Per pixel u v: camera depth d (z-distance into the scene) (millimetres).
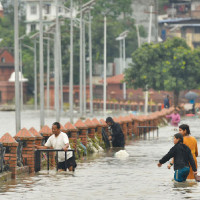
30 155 49750
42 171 50406
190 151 42906
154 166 54000
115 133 75625
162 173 48844
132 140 89500
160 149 72750
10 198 36531
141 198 36438
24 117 171125
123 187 41031
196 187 40812
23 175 47625
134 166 54094
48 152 51188
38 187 41000
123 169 51750
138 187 41000
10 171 45812
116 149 73188
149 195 37562
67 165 50562
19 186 41469
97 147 70562
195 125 126750
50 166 54375
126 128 91438
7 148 46812
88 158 62062
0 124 134625
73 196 37281
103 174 48188
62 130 60875
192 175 43875
